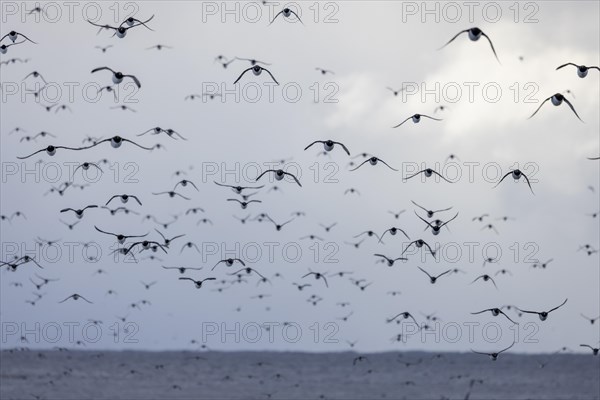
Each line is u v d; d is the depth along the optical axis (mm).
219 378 75812
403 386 74312
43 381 71375
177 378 75375
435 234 55625
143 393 69438
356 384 74562
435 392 72375
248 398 68812
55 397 66562
